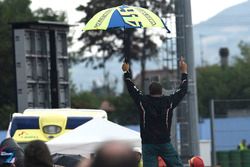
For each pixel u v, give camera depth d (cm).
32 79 3441
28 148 1188
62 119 2641
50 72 3447
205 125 7531
